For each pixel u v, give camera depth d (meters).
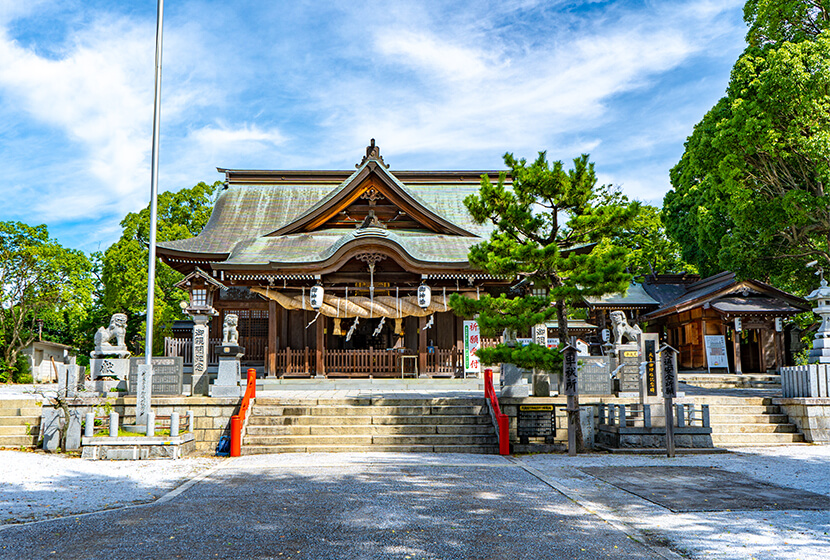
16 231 36.66
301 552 6.66
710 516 8.30
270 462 13.02
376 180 27.39
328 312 25.03
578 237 15.31
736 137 24.50
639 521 8.02
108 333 17.92
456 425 15.65
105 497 9.55
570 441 14.41
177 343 25.42
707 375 26.02
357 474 11.41
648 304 34.38
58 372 16.14
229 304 27.33
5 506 8.95
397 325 25.80
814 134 22.86
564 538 7.21
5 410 16.56
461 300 15.33
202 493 9.75
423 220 28.14
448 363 25.52
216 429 15.95
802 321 30.09
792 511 8.58
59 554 6.63
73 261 37.81
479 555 6.56
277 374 25.23
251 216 32.72
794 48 23.08
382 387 23.84
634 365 16.91
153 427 14.02
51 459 13.79
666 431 14.16
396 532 7.42
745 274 27.75
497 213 15.66
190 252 27.88
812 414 16.14
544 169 14.70
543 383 16.91
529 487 10.24
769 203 24.45
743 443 15.82
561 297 14.73
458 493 9.69
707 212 29.30
